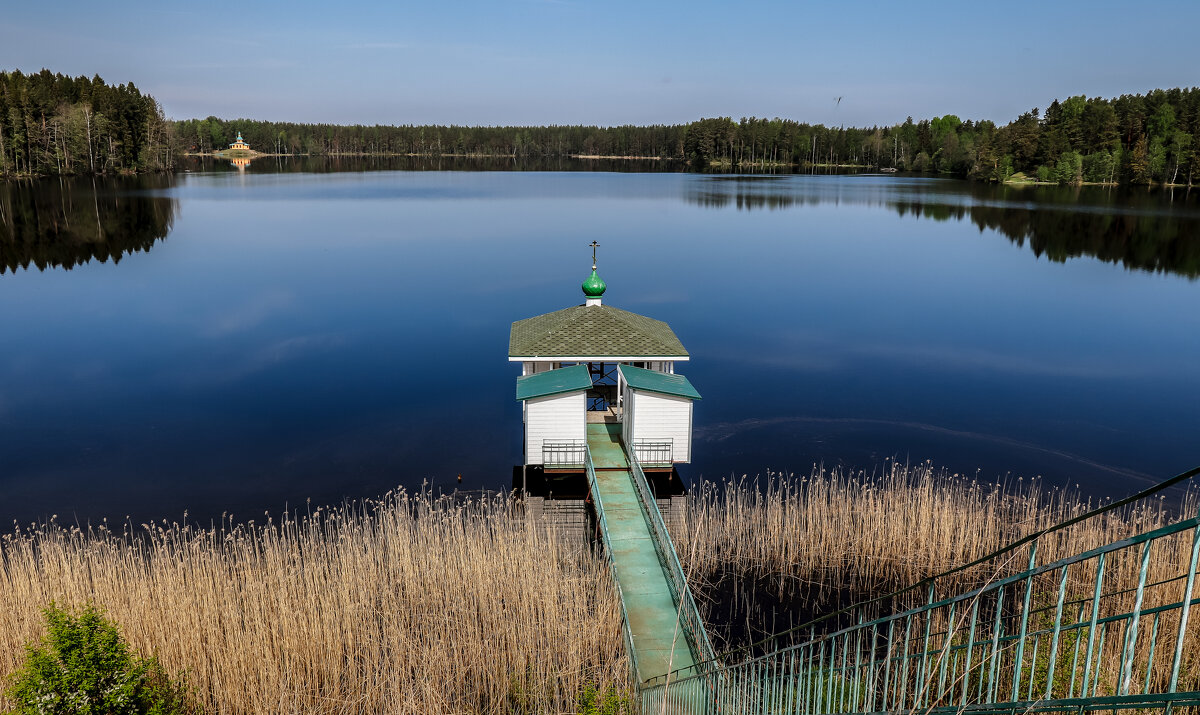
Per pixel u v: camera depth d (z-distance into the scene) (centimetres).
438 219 13825
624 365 3117
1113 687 1563
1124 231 11881
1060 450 3966
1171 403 4719
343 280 8575
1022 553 2466
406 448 3900
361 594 2167
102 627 1574
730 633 2295
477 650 2005
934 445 4031
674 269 9500
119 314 6912
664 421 2902
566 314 3403
